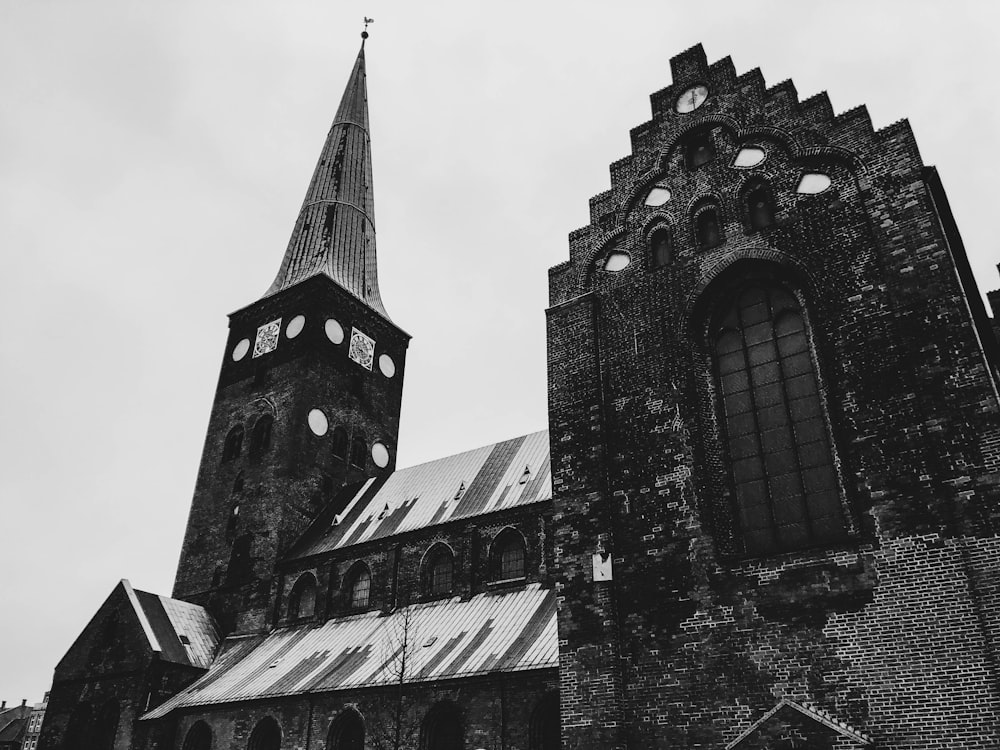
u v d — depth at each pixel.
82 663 38.25
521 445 40.12
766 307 20.80
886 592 15.94
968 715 14.30
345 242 58.94
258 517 44.28
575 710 18.59
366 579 37.88
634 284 23.11
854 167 20.33
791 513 18.31
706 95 24.47
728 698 16.84
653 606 18.67
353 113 68.19
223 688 34.16
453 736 26.22
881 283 18.64
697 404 20.36
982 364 16.50
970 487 15.73
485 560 33.91
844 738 15.06
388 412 54.31
